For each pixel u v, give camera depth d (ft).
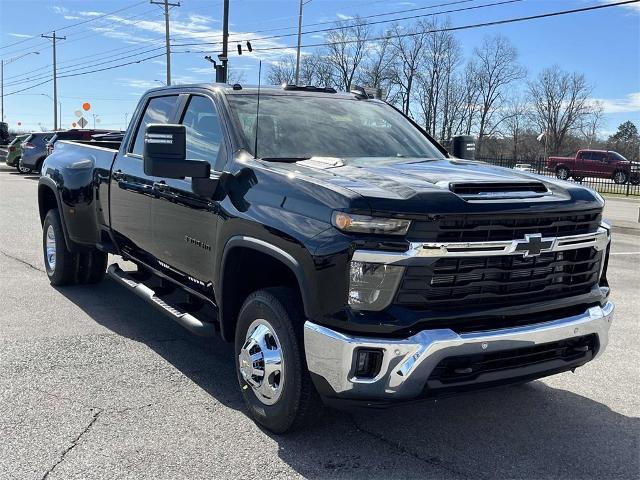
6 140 152.87
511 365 10.88
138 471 10.44
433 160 14.39
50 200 23.39
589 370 15.98
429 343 9.84
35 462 10.66
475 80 222.69
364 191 10.28
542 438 12.08
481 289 10.55
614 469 10.92
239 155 13.14
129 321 19.10
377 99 17.62
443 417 12.96
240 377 12.55
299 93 15.81
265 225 11.37
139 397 13.46
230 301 13.15
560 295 11.51
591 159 119.96
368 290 9.99
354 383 10.06
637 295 24.62
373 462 10.99
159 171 12.40
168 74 121.80
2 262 27.48
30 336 17.40
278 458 11.02
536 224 10.86
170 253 15.38
